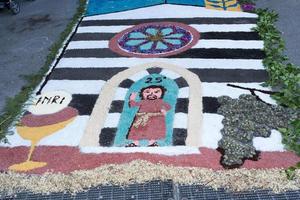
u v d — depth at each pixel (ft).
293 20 18.37
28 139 12.27
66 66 15.99
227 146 11.37
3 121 13.00
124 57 16.31
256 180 10.35
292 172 10.38
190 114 12.71
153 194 10.23
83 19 20.13
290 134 11.61
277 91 13.48
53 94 14.21
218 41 16.94
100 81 14.83
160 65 15.40
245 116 12.44
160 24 18.76
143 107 13.20
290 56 15.53
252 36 17.22
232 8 19.98
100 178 10.71
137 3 21.22
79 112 13.25
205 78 14.49
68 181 10.69
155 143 11.75
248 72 14.70
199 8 20.15
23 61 16.88
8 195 10.48
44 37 18.80
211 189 10.25
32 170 11.16
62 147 11.89
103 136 12.20
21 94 14.35
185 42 17.01
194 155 11.23
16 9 21.54
